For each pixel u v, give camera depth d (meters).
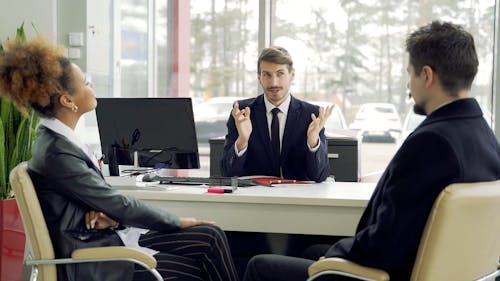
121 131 2.63
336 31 4.27
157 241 2.09
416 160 1.45
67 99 1.83
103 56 4.12
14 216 3.05
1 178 3.10
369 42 4.22
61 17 3.94
